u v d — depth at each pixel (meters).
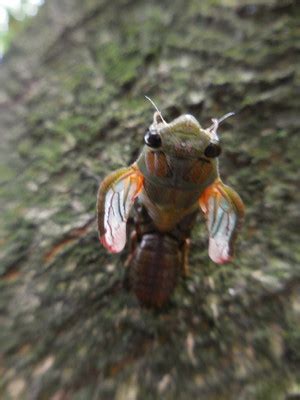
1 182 0.08
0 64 0.11
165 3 0.10
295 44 0.08
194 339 0.05
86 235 0.06
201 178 0.05
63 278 0.06
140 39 0.09
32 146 0.08
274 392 0.05
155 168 0.05
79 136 0.08
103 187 0.05
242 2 0.09
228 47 0.08
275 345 0.05
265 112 0.07
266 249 0.06
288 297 0.06
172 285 0.06
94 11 0.10
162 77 0.08
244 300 0.06
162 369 0.05
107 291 0.06
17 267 0.07
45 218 0.07
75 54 0.10
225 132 0.07
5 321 0.06
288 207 0.06
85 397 0.05
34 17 0.11
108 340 0.06
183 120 0.05
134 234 0.06
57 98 0.09
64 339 0.06
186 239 0.06
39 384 0.06
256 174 0.07
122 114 0.07
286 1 0.09
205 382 0.05
